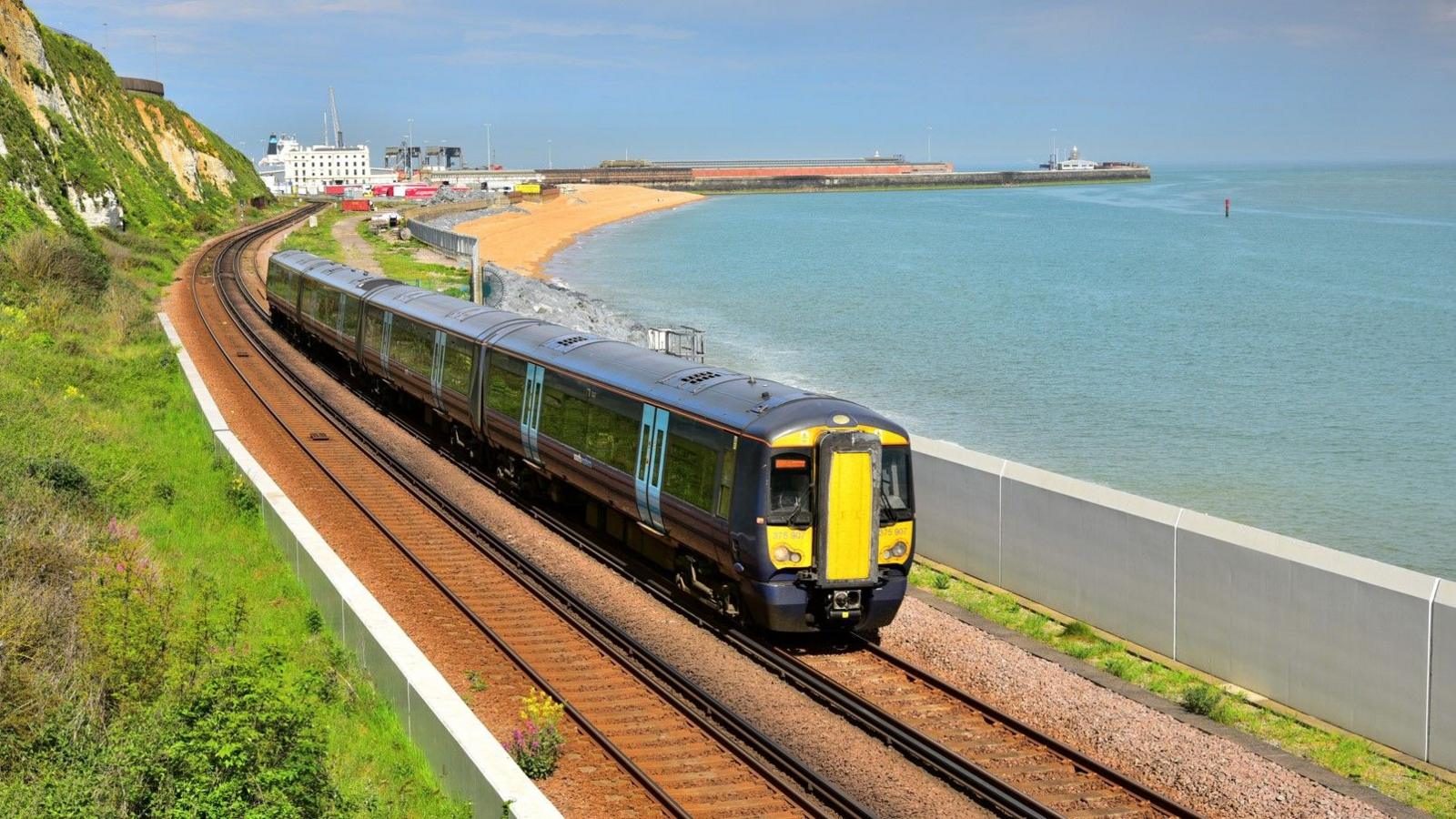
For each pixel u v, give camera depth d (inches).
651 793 475.5
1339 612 573.3
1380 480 1456.7
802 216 7716.5
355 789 456.8
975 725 548.7
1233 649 626.8
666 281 3624.5
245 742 433.7
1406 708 546.0
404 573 770.2
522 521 912.3
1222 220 6697.8
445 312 1180.5
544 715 540.4
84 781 425.4
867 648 654.5
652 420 745.6
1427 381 2047.2
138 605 561.0
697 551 700.0
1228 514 1321.4
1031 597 761.6
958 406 1859.0
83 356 1355.8
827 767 502.6
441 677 531.5
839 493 627.2
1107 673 633.0
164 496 888.3
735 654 644.7
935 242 5300.2
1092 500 709.3
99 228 2613.2
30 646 539.8
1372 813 468.8
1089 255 4557.1
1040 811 455.5
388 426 1266.0
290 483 999.6
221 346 1688.0
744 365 2149.4
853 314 2883.9
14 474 778.2
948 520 826.2
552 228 6013.8
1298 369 2165.4
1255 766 508.1
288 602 707.4
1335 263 4092.0
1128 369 2178.9
